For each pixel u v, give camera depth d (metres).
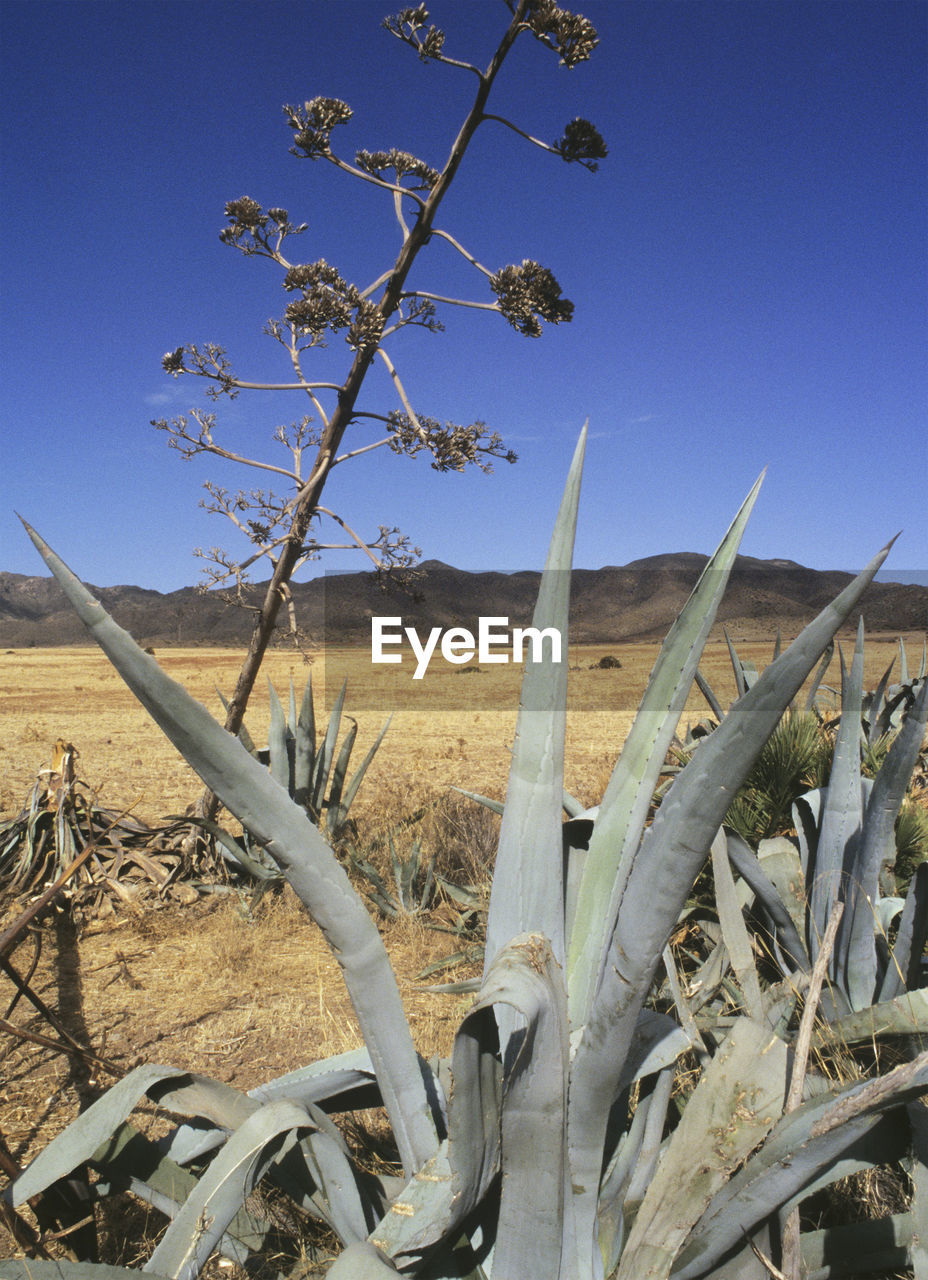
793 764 4.21
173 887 6.79
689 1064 2.91
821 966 1.97
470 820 7.93
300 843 1.84
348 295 5.34
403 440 5.46
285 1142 1.88
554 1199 1.62
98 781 12.52
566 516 1.97
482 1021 1.57
